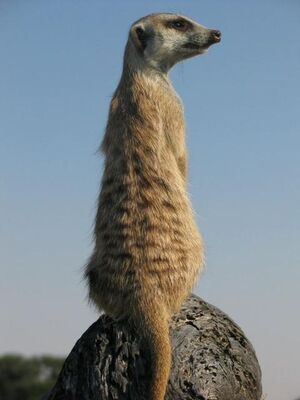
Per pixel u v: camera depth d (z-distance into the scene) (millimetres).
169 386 1224
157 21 1293
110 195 1226
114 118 1253
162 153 1235
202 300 1307
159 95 1267
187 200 1234
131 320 1204
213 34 1292
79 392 1261
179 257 1209
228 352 1254
